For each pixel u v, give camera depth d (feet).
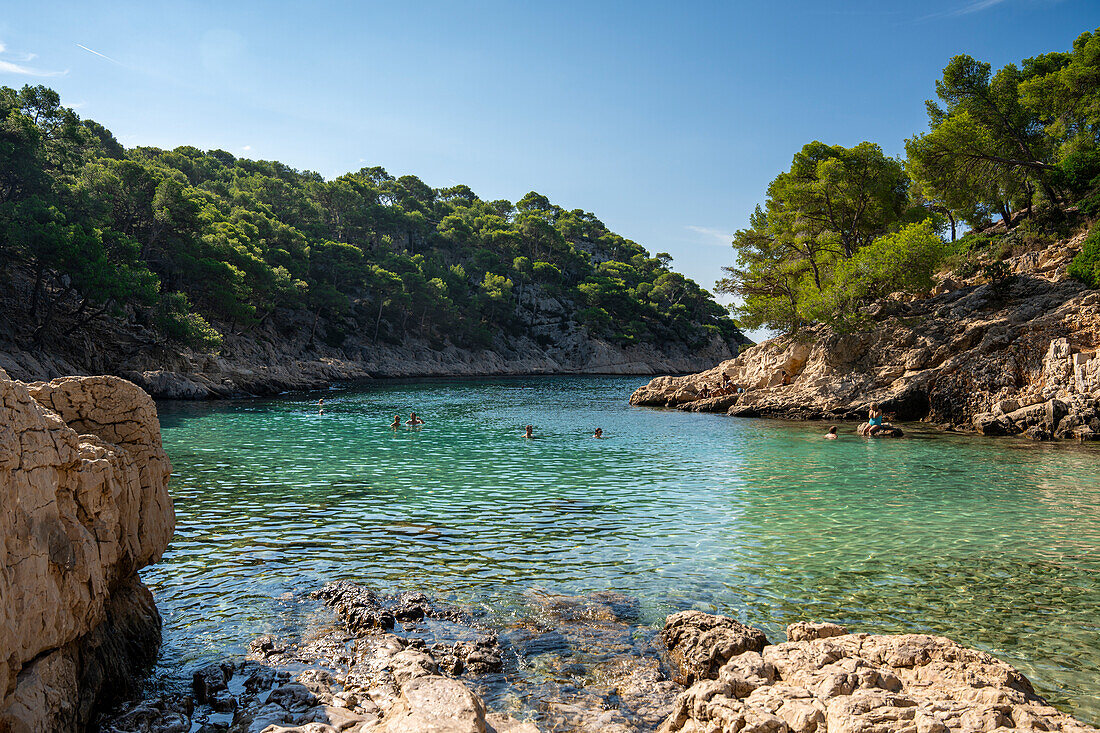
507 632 33.35
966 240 193.67
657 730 24.36
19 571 18.75
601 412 175.32
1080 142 171.53
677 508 61.05
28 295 201.16
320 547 47.34
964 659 25.38
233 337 283.38
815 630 30.89
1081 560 45.32
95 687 24.29
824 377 164.86
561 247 573.33
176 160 412.36
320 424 131.75
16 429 19.40
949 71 173.17
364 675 28.02
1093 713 25.08
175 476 74.08
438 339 447.42
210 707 25.52
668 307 597.52
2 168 185.68
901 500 65.00
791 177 211.00
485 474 78.38
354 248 399.85
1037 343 126.72
